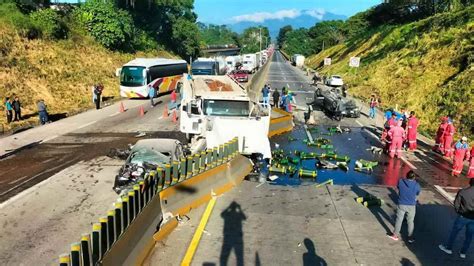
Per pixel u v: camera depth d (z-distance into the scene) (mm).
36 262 8352
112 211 7227
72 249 5922
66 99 33406
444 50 34969
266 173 14492
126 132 21312
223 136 14828
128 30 53750
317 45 134375
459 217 8797
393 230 10047
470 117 24062
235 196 12203
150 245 8758
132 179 11828
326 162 15516
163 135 20594
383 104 35562
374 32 70188
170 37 77375
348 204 11828
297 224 10359
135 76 34625
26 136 20359
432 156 17984
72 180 13562
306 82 53562
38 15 40750
